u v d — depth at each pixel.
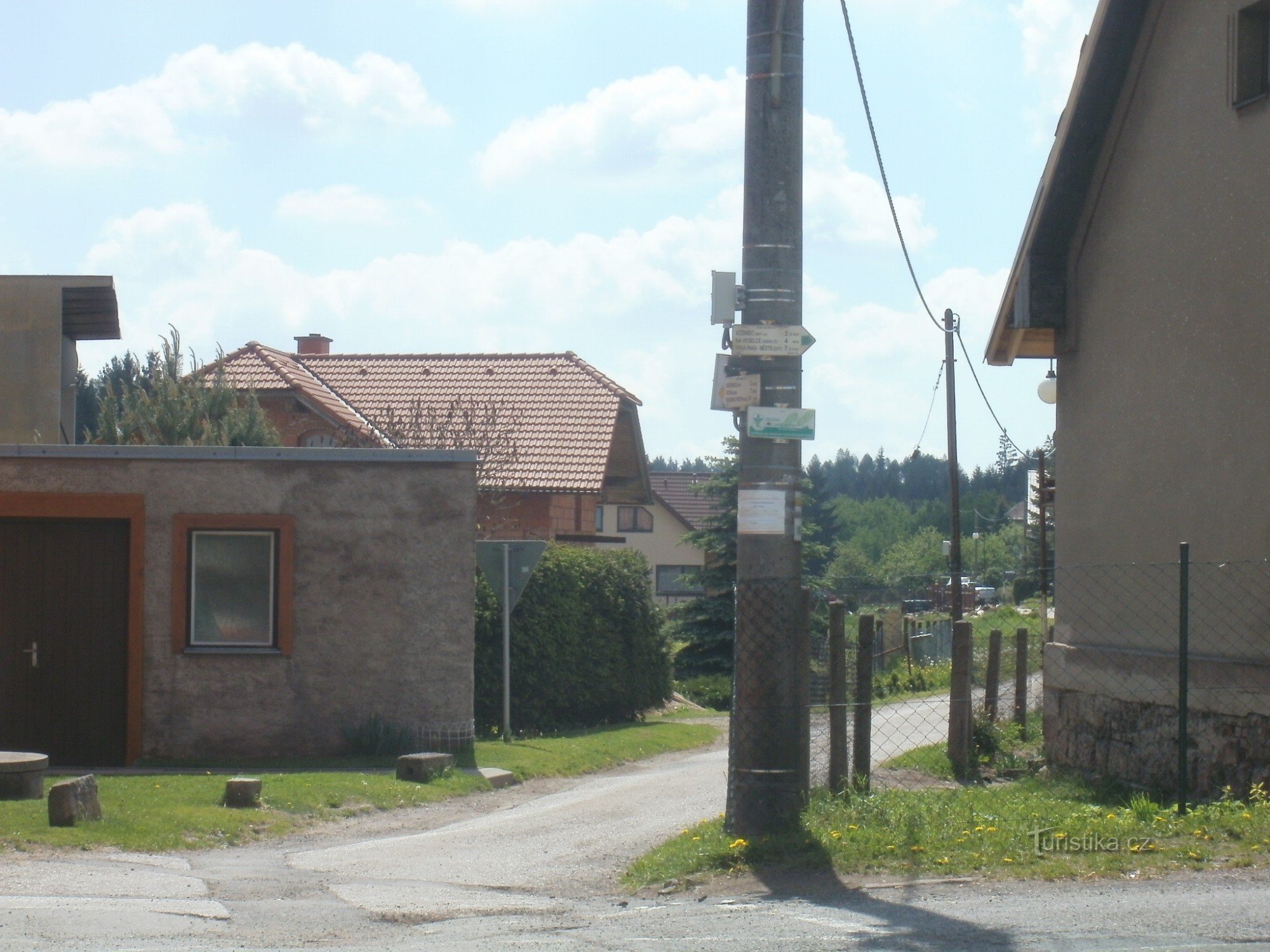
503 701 17.70
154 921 6.60
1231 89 10.53
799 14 8.13
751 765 8.12
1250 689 10.15
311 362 35.75
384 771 13.30
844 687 10.23
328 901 7.32
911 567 72.00
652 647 21.73
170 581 14.20
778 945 5.87
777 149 8.10
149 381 21.80
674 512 53.53
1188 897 6.53
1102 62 11.86
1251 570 10.26
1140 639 11.77
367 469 14.41
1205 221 10.88
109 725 14.21
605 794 12.48
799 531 8.22
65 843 8.82
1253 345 10.27
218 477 14.29
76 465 14.16
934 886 6.95
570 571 19.17
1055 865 7.22
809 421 8.14
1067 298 12.93
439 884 7.88
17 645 14.19
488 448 26.16
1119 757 11.95
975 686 24.23
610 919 6.67
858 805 8.85
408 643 14.32
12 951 5.90
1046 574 17.17
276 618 14.33
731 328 8.12
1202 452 10.90
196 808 10.41
